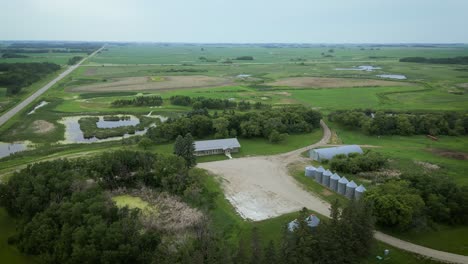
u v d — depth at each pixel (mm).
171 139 118625
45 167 77000
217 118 124750
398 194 67125
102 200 66000
